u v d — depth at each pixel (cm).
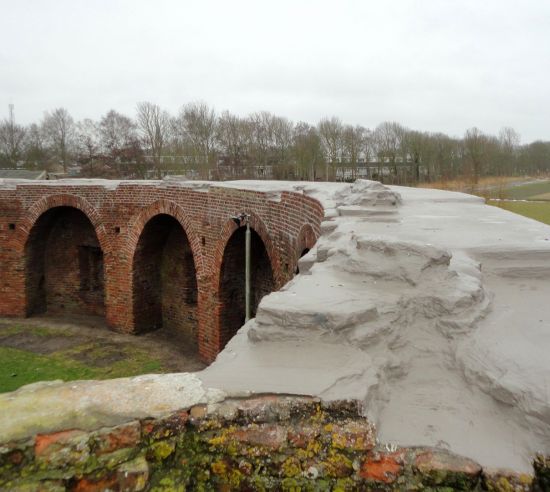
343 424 225
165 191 1217
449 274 348
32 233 1457
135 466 212
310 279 357
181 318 1314
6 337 1312
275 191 921
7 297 1481
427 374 272
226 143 3994
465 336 294
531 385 232
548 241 478
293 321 283
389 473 213
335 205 702
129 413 221
